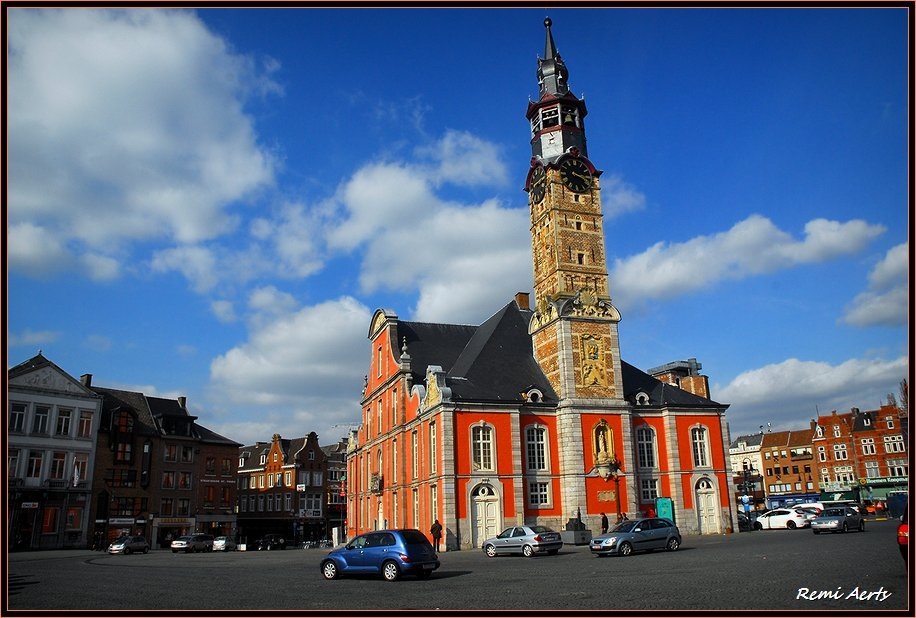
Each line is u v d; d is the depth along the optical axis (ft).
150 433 267.59
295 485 347.15
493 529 161.79
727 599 55.06
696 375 253.65
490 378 180.34
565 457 173.47
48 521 224.33
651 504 180.24
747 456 435.53
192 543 212.23
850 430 378.32
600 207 197.57
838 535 140.77
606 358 183.73
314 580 87.92
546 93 206.69
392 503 200.34
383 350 216.74
